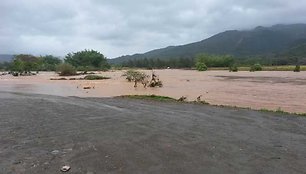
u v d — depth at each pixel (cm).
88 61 13462
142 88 3359
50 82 4494
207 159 780
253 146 905
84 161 766
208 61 14550
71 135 1026
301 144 941
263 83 4016
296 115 1484
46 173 695
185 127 1153
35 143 936
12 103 1820
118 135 1020
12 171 711
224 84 3900
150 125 1182
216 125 1205
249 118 1380
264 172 700
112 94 2698
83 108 1633
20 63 8206
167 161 763
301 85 3631
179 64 16688
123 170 705
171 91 2981
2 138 997
